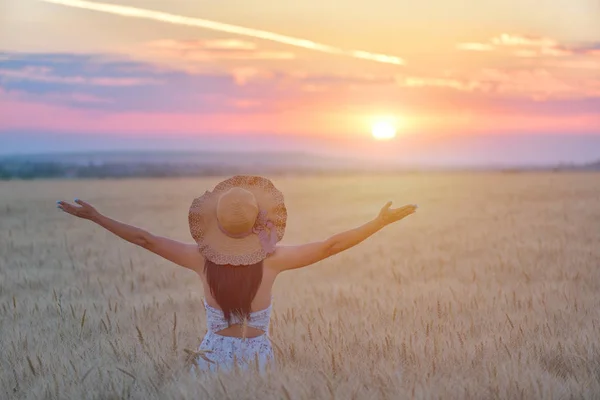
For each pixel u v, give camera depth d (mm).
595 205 29312
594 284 10156
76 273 12797
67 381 5348
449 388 4957
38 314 8375
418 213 29031
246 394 4809
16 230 22672
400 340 6371
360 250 16125
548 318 7441
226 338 5590
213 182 78188
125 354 6035
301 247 5594
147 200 41531
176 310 8789
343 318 7625
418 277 11625
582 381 5211
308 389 4867
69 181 83812
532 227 20641
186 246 5660
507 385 4996
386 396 4828
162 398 4977
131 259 14391
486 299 8906
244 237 5570
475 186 56094
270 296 5668
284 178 100000
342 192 52188
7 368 5883
